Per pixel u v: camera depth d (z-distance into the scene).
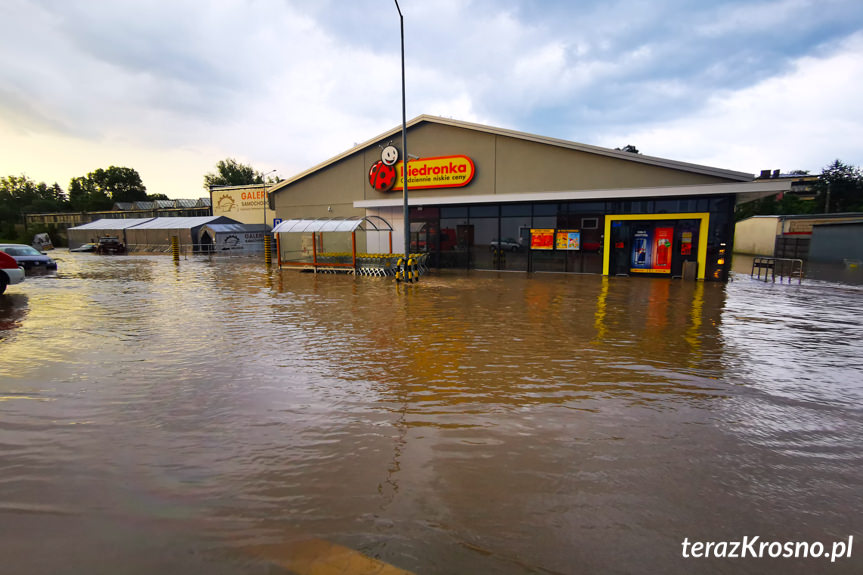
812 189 49.66
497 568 2.37
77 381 5.55
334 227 20.50
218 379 5.63
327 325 9.05
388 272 20.00
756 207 52.06
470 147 20.67
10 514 2.86
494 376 5.78
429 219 22.36
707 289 14.64
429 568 2.37
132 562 2.42
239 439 3.94
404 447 3.79
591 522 2.77
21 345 7.41
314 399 4.94
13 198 104.12
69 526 2.74
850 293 13.76
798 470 3.44
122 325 9.07
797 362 6.47
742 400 4.96
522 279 17.70
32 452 3.71
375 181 23.23
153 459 3.59
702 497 3.06
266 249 23.91
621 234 18.45
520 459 3.58
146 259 33.16
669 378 5.71
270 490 3.14
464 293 13.82
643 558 2.46
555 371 6.00
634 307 11.19
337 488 3.16
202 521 2.79
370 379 5.64
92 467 3.46
